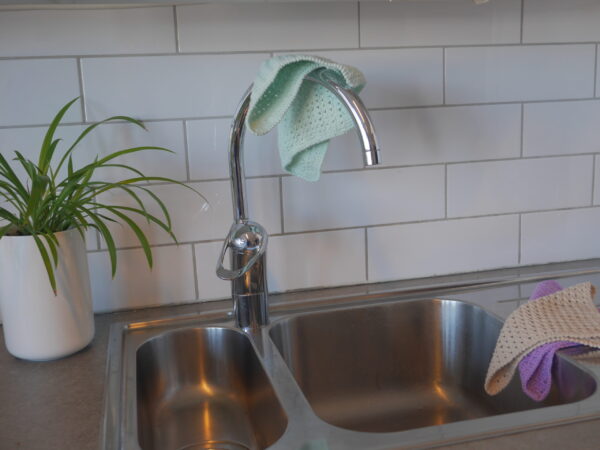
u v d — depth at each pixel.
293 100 0.76
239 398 0.87
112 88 0.91
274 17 0.95
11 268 0.77
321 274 1.04
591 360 0.73
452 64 1.04
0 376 0.77
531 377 0.75
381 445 0.57
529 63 1.07
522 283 1.05
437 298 0.98
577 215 1.15
